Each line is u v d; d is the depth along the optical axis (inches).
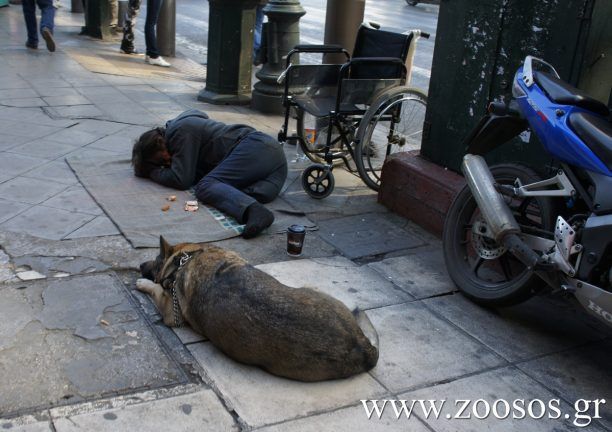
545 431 115.1
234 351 122.2
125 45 430.6
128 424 105.8
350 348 119.2
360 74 238.2
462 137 193.2
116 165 222.7
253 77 398.0
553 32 165.6
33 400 109.1
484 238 153.9
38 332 127.6
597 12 157.1
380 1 938.1
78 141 246.7
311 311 118.6
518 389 126.1
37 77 341.4
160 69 399.2
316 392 118.3
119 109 297.1
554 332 148.9
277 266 166.1
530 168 151.5
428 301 156.7
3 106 284.4
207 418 109.2
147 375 118.8
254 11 323.3
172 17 437.4
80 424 104.6
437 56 198.5
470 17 185.5
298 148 265.4
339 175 243.8
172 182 205.5
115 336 129.6
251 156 200.4
